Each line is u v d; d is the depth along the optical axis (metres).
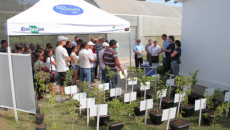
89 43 7.08
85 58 5.45
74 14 5.52
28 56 4.07
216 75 6.79
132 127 4.07
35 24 4.70
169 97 5.35
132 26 14.90
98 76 8.52
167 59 8.08
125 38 14.58
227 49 6.32
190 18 7.82
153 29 15.94
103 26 5.82
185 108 4.57
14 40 10.89
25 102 4.32
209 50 7.02
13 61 4.23
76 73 6.80
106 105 3.63
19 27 4.46
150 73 8.01
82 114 4.71
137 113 4.64
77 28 5.37
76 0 5.88
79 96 4.41
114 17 6.16
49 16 5.02
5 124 4.20
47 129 3.92
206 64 7.18
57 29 5.05
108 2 15.67
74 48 6.71
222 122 4.35
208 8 6.95
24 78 4.21
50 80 5.70
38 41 11.62
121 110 3.54
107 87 5.29
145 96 5.44
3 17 10.64
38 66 5.46
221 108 4.02
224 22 6.37
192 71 7.85
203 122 4.32
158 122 4.18
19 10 11.05
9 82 4.34
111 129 3.68
